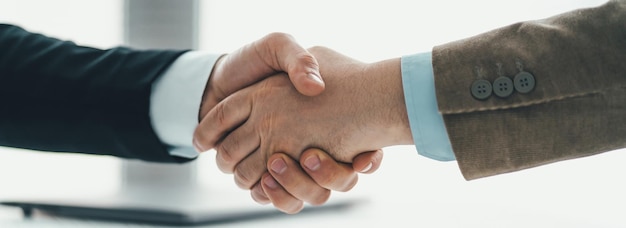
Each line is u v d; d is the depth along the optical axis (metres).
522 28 0.98
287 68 1.12
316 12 1.64
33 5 1.70
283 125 1.12
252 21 1.65
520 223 1.26
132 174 1.57
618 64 0.91
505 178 1.65
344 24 1.63
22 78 1.15
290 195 1.15
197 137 1.19
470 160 0.96
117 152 1.18
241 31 1.65
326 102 1.09
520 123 0.94
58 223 1.21
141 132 1.15
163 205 1.26
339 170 1.11
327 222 1.25
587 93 0.92
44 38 1.21
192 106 1.19
